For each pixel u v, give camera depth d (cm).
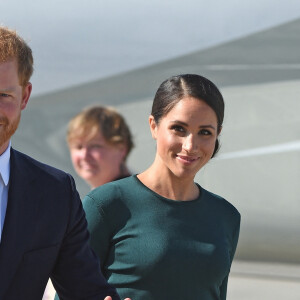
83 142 1185
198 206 916
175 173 890
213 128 885
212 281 889
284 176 1772
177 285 866
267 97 1780
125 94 1803
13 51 719
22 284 750
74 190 803
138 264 862
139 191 899
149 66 1794
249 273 1795
